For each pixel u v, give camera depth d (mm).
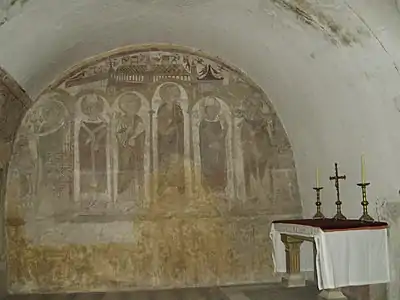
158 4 7332
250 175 9445
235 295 8305
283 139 9500
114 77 9281
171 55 9367
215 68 9445
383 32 5992
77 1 6680
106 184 9148
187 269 9172
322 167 8750
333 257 6652
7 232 8805
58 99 9141
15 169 8930
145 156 9273
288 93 8875
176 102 9391
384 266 6766
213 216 9312
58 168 9062
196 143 9383
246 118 9508
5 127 8320
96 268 8984
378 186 7145
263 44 8094
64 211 9016
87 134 9180
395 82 6285
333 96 7711
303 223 7441
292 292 8195
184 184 9312
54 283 8867
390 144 6727
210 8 7426
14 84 7773
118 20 7797
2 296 8461
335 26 6488
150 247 9125
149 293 8680
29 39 7012
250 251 9336
